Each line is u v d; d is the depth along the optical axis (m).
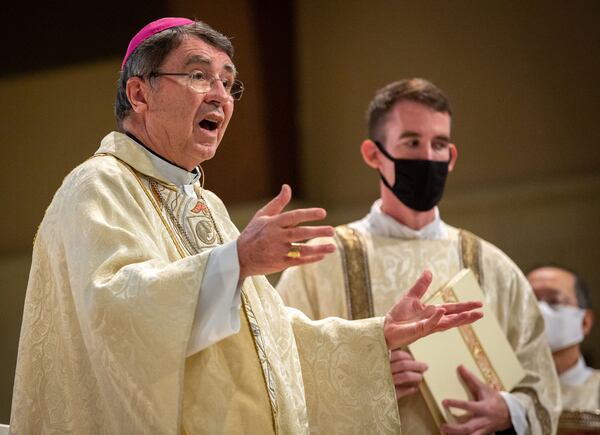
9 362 15.06
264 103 16.89
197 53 5.99
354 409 6.48
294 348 6.34
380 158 8.76
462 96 17.52
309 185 17.52
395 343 6.48
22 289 15.12
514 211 17.77
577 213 18.02
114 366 5.26
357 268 8.59
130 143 6.07
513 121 17.80
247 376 5.74
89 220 5.52
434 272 8.64
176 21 6.23
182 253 5.91
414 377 7.76
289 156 17.31
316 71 17.12
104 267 5.38
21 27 14.61
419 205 8.56
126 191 5.80
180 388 5.17
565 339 11.42
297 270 8.65
